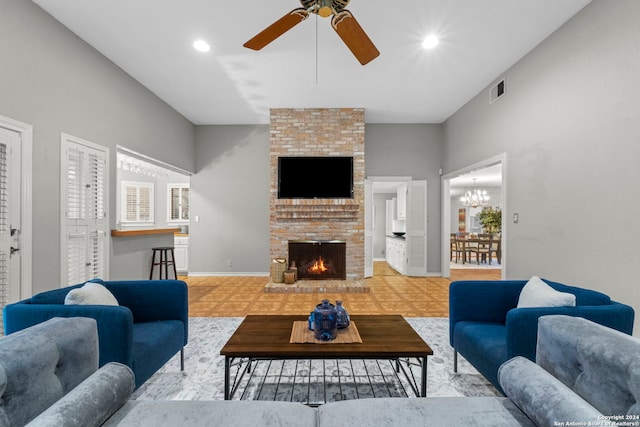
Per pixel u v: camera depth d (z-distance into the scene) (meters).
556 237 2.94
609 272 2.39
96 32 2.99
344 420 1.03
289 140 5.02
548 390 0.98
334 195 4.95
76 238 3.00
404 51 3.37
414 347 1.63
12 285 2.38
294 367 2.24
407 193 5.89
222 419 1.03
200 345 2.66
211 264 5.89
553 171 2.98
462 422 1.02
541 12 2.71
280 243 4.98
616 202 2.33
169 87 4.26
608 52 2.39
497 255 7.77
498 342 1.78
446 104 4.90
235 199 5.88
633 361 0.88
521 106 3.47
